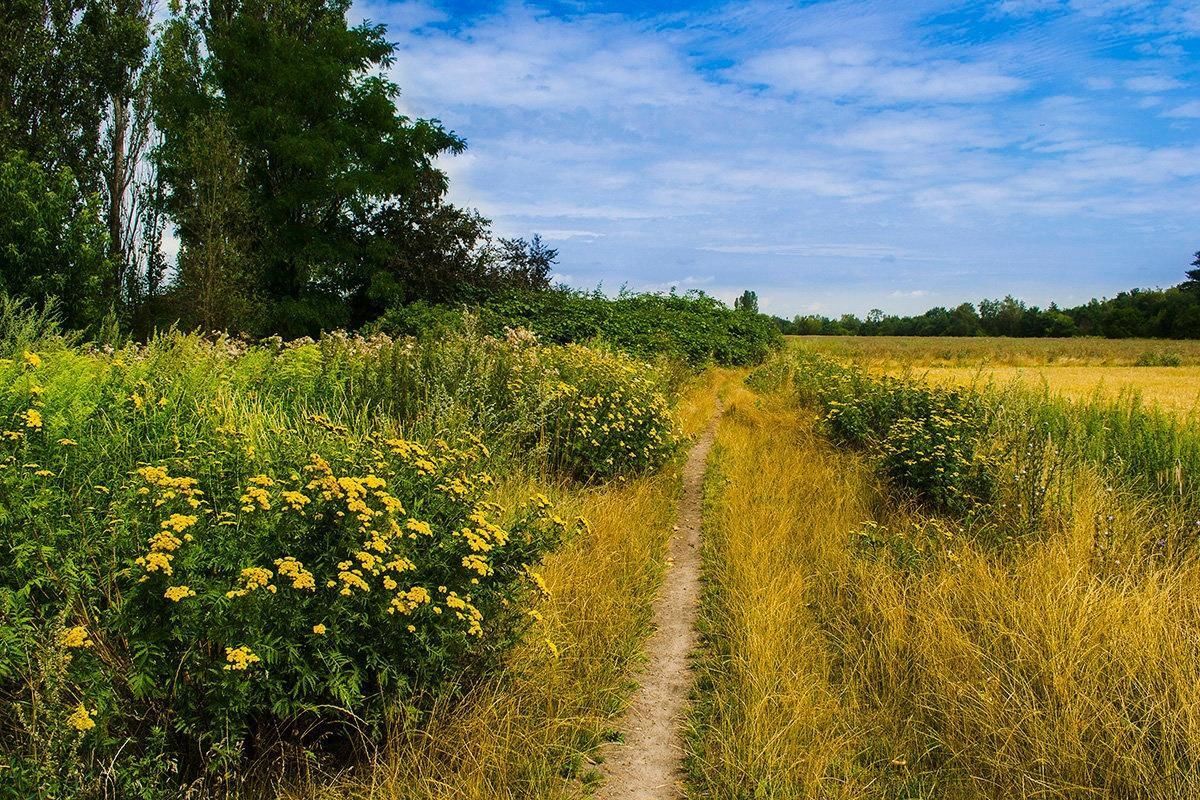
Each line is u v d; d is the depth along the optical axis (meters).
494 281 30.17
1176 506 6.57
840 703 4.12
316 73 27.06
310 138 26.39
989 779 3.44
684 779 3.55
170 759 2.78
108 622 2.93
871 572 5.50
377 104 28.97
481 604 3.64
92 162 24.67
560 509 6.51
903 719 3.96
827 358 20.55
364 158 28.66
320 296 27.97
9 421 4.37
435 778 3.24
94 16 24.47
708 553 6.68
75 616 3.17
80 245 19.77
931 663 4.25
